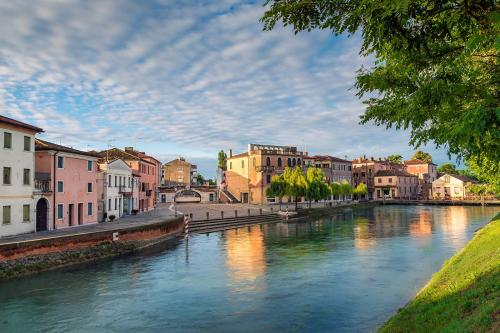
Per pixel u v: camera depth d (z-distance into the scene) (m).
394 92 8.04
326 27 7.17
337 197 121.81
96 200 47.75
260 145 103.88
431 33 6.66
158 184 108.50
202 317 18.05
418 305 14.80
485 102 6.64
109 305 20.02
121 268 28.94
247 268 28.52
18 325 17.28
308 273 26.36
